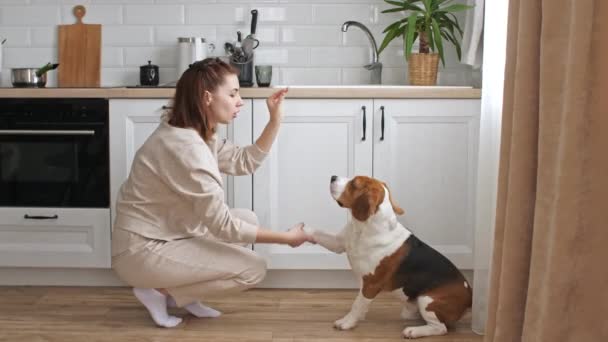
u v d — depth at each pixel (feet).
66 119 9.96
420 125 9.89
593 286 4.91
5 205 10.11
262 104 9.81
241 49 11.14
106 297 9.78
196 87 7.94
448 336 8.21
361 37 11.88
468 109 9.80
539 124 5.35
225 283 8.38
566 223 4.91
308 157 9.93
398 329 8.47
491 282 6.26
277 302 9.57
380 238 8.17
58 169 10.05
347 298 9.78
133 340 8.02
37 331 8.32
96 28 11.89
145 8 11.87
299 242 8.34
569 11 5.07
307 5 11.82
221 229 7.93
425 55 10.78
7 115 9.96
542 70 5.23
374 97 9.78
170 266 8.18
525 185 5.65
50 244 10.11
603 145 4.80
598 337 4.94
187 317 8.89
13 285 10.37
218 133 9.90
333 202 10.01
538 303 5.29
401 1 11.72
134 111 9.91
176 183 7.88
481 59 10.84
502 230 6.12
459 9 10.59
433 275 8.17
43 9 11.92
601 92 4.77
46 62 12.00
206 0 11.84
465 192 9.96
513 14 5.98
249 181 9.94
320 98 9.81
